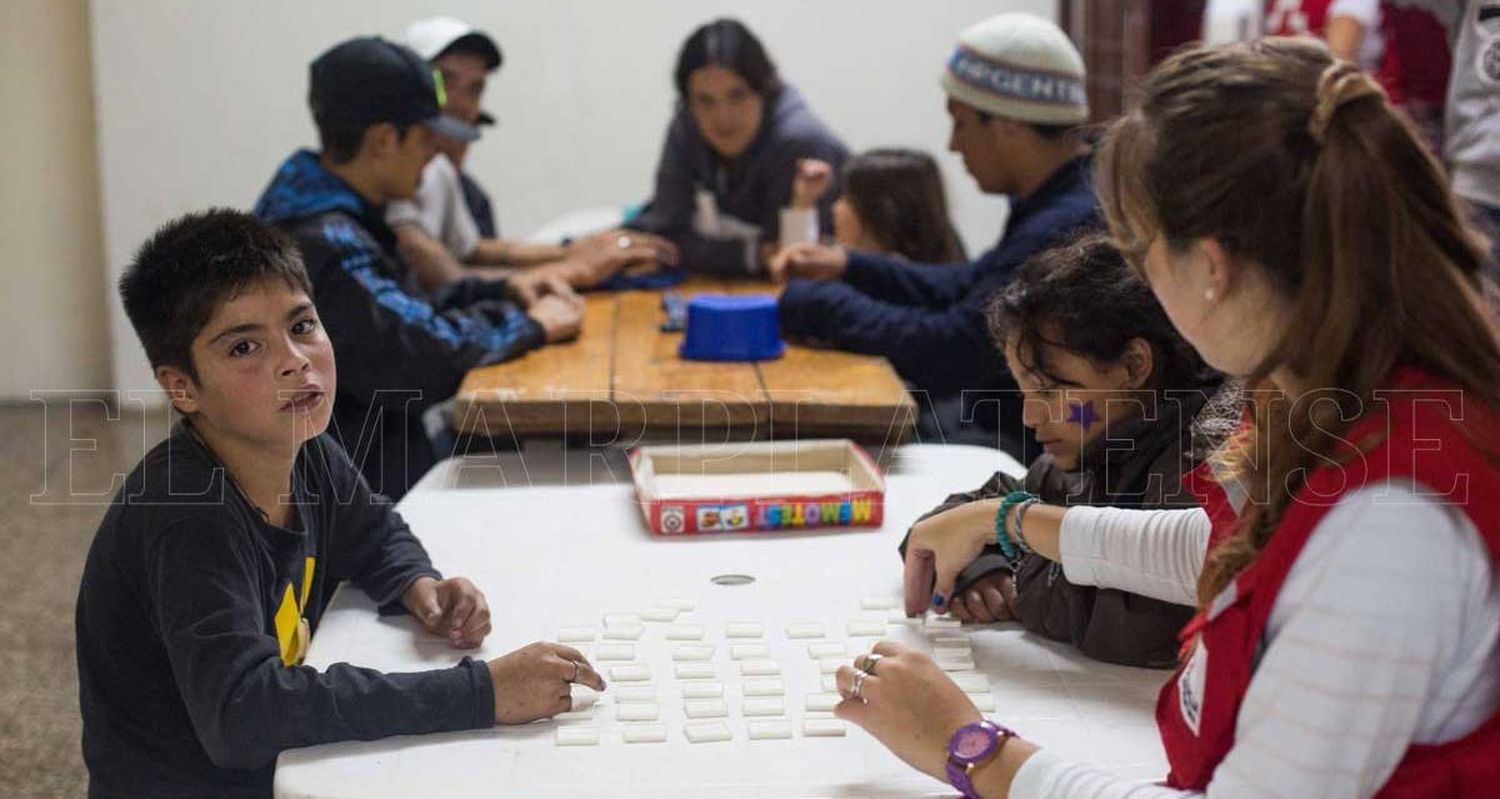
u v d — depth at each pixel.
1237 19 4.90
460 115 3.56
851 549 1.80
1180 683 1.09
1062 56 2.66
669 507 1.84
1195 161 0.95
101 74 4.87
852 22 5.11
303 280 1.46
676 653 1.46
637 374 2.38
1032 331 1.55
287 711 1.26
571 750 1.26
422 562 1.65
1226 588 1.01
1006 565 1.60
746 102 3.52
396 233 2.94
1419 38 2.91
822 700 1.34
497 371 2.40
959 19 5.11
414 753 1.26
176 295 1.39
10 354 5.13
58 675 3.05
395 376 2.42
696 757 1.25
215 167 4.98
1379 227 0.92
